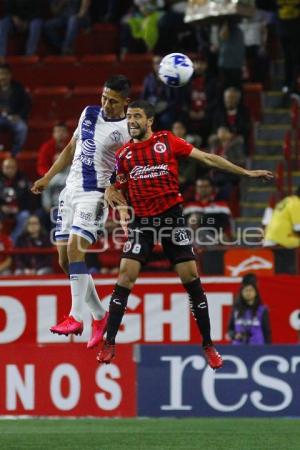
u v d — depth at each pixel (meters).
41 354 37.94
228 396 37.19
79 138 29.92
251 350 37.09
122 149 28.94
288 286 41.91
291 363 36.94
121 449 29.67
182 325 42.59
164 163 28.66
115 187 28.95
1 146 56.41
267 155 54.50
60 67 61.66
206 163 28.77
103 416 37.59
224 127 50.81
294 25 56.47
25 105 57.59
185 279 29.20
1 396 38.00
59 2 63.72
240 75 53.81
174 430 33.88
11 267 45.28
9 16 63.94
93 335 30.69
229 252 42.53
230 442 31.06
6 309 43.28
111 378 37.66
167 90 52.94
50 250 44.62
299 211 42.16
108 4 64.19
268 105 57.00
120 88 29.30
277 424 35.22
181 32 59.09
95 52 63.34
